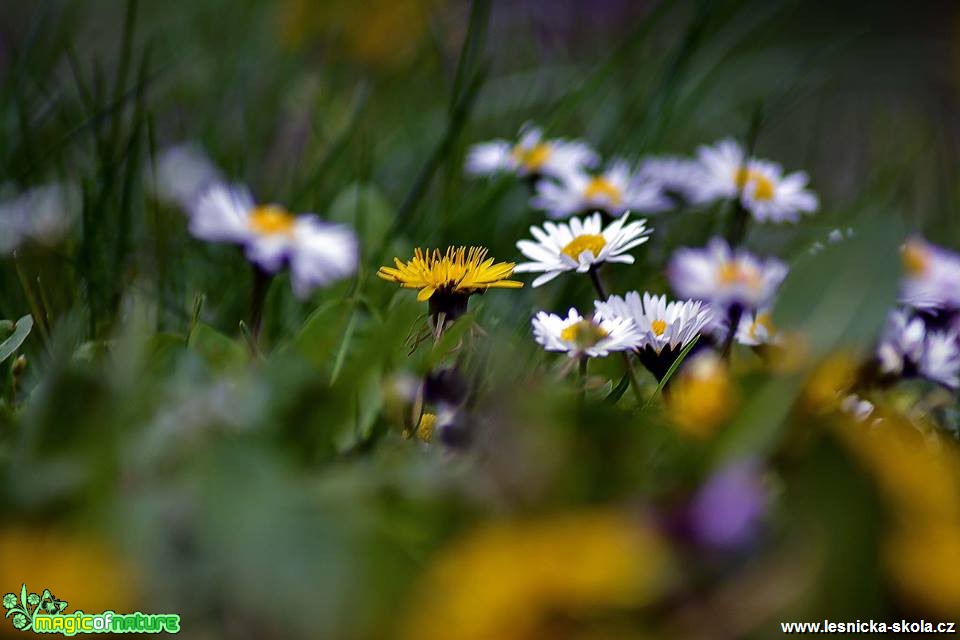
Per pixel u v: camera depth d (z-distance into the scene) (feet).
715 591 1.17
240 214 1.66
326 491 1.32
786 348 1.48
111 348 1.54
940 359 1.55
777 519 1.27
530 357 1.59
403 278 1.52
